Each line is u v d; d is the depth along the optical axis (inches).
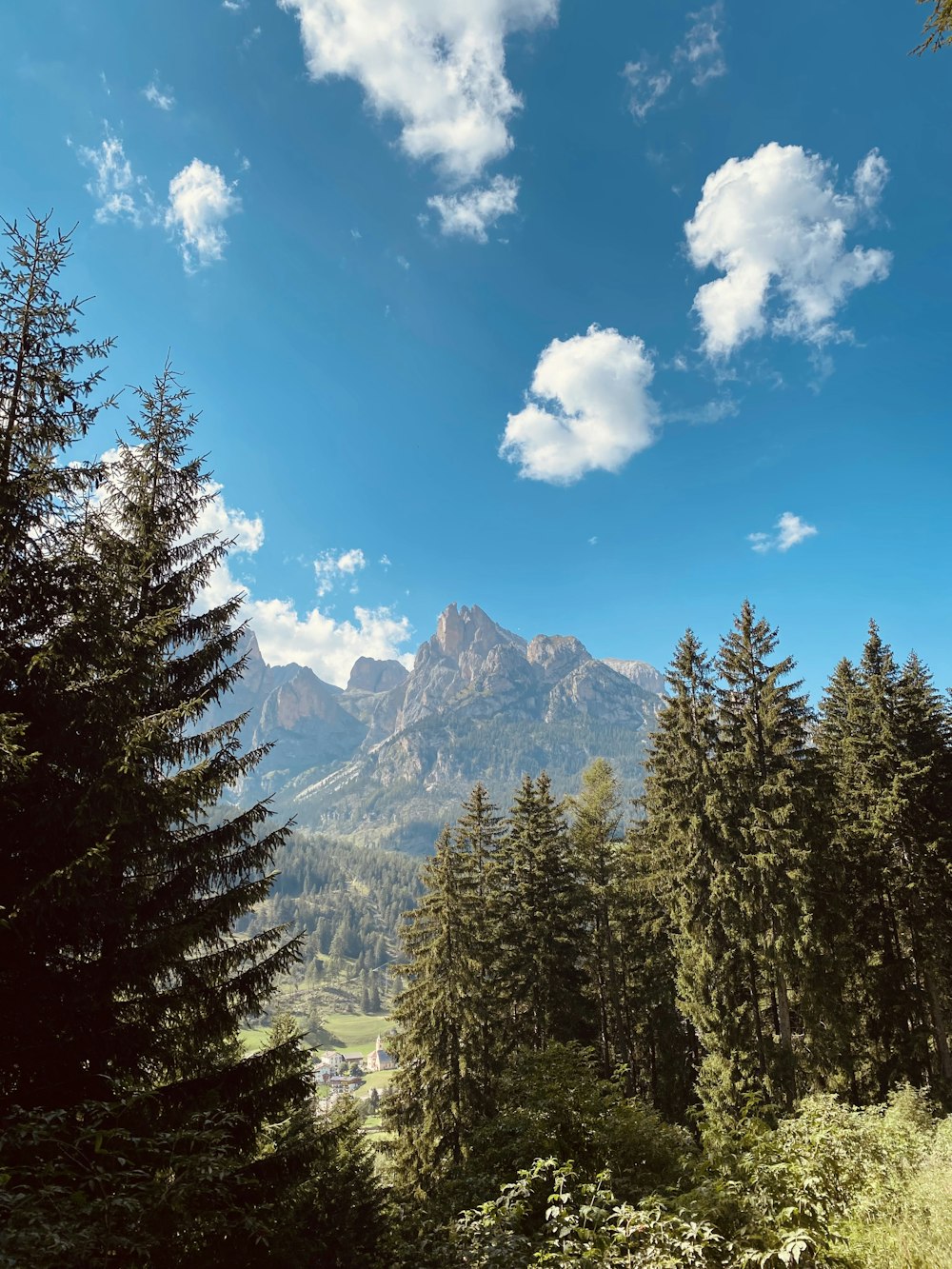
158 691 408.2
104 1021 321.7
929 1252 259.1
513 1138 446.0
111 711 326.6
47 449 326.0
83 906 304.3
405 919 1077.1
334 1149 412.5
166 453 467.2
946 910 949.8
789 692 969.5
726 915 899.4
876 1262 261.7
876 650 1056.8
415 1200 626.2
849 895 1029.2
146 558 419.5
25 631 315.9
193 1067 375.6
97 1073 310.3
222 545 470.3
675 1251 252.8
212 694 433.1
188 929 361.1
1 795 278.4
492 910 1144.2
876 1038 980.6
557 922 1101.7
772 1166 331.6
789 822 901.2
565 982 1088.2
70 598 319.9
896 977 973.8
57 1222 184.4
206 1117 257.1
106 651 327.0
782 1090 817.5
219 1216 274.8
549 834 1149.7
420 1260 307.6
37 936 298.5
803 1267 260.5
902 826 976.3
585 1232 260.1
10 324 322.7
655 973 1149.7
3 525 300.2
